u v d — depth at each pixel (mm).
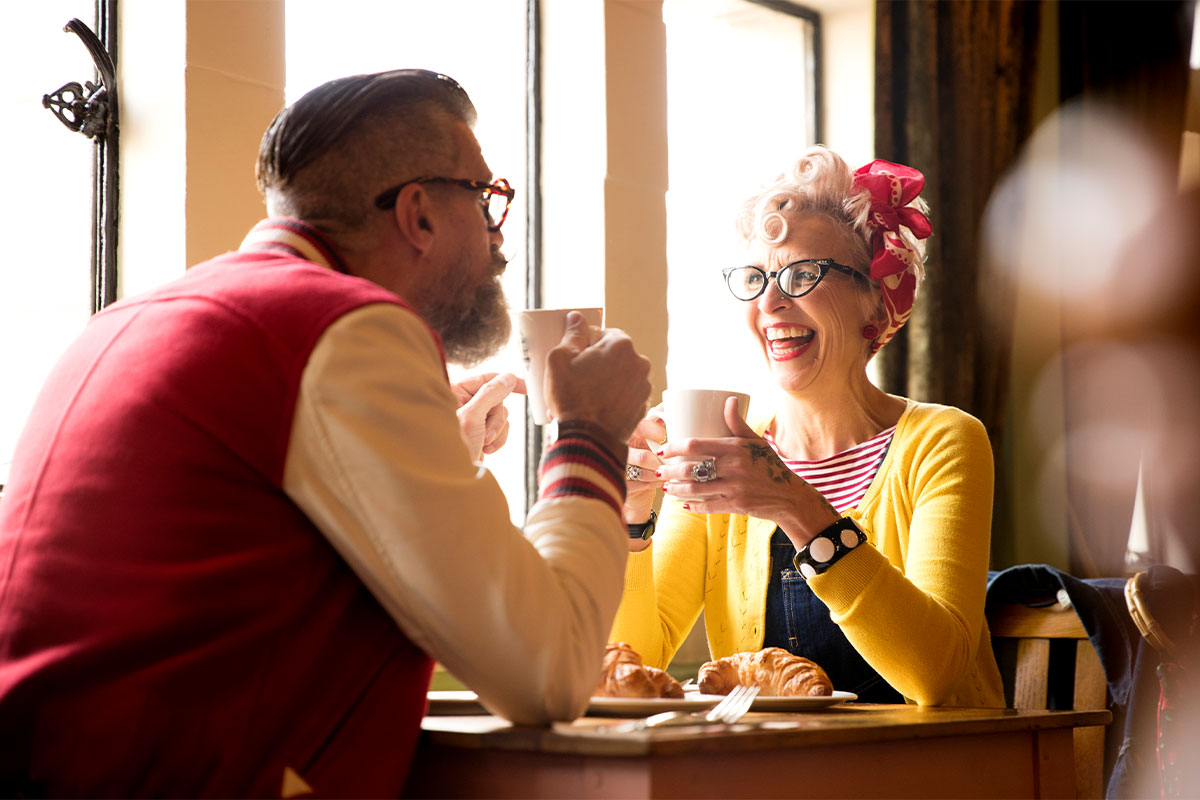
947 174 3111
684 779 843
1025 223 3436
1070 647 1758
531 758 896
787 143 3096
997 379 3279
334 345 884
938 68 3125
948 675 1328
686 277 2877
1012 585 1779
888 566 1328
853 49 3105
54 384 1002
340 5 2158
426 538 864
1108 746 1685
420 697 952
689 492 1336
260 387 881
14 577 904
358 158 1054
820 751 944
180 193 1698
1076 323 3656
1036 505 3641
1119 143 3852
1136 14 3939
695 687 1322
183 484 875
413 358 917
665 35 2535
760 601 1640
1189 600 1553
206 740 844
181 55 1709
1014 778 1123
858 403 1708
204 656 850
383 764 904
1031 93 3484
